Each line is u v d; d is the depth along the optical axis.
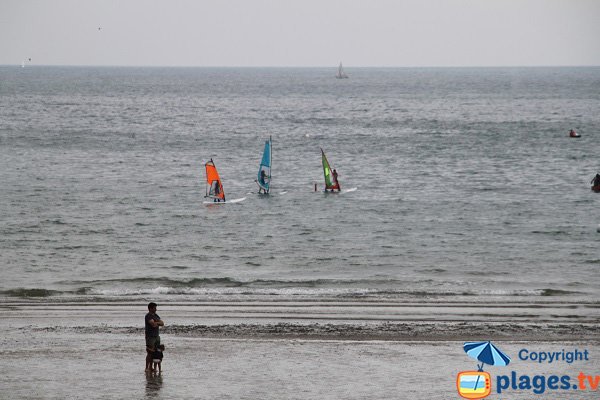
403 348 121.81
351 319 138.38
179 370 111.50
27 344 122.12
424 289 161.88
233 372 110.94
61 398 100.62
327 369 112.44
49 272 176.38
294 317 139.62
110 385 105.38
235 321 136.75
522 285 165.88
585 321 137.50
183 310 144.25
